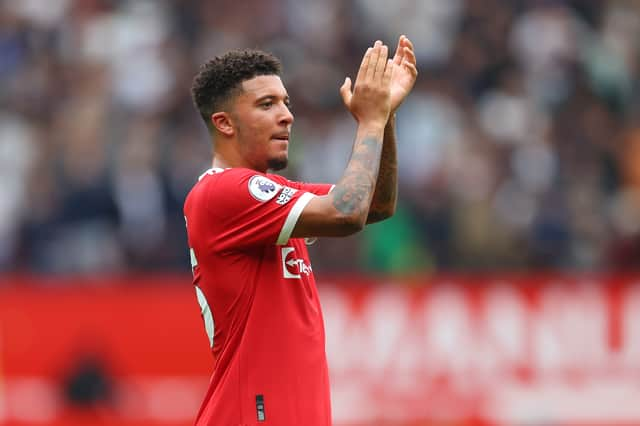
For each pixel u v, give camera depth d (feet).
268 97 49.80
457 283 101.65
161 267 119.55
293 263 50.11
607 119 143.43
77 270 119.85
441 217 120.98
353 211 46.65
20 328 100.37
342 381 100.22
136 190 122.72
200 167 125.59
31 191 125.29
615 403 100.53
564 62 147.23
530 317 101.35
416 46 146.00
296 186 51.78
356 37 147.74
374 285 101.40
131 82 138.82
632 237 121.08
